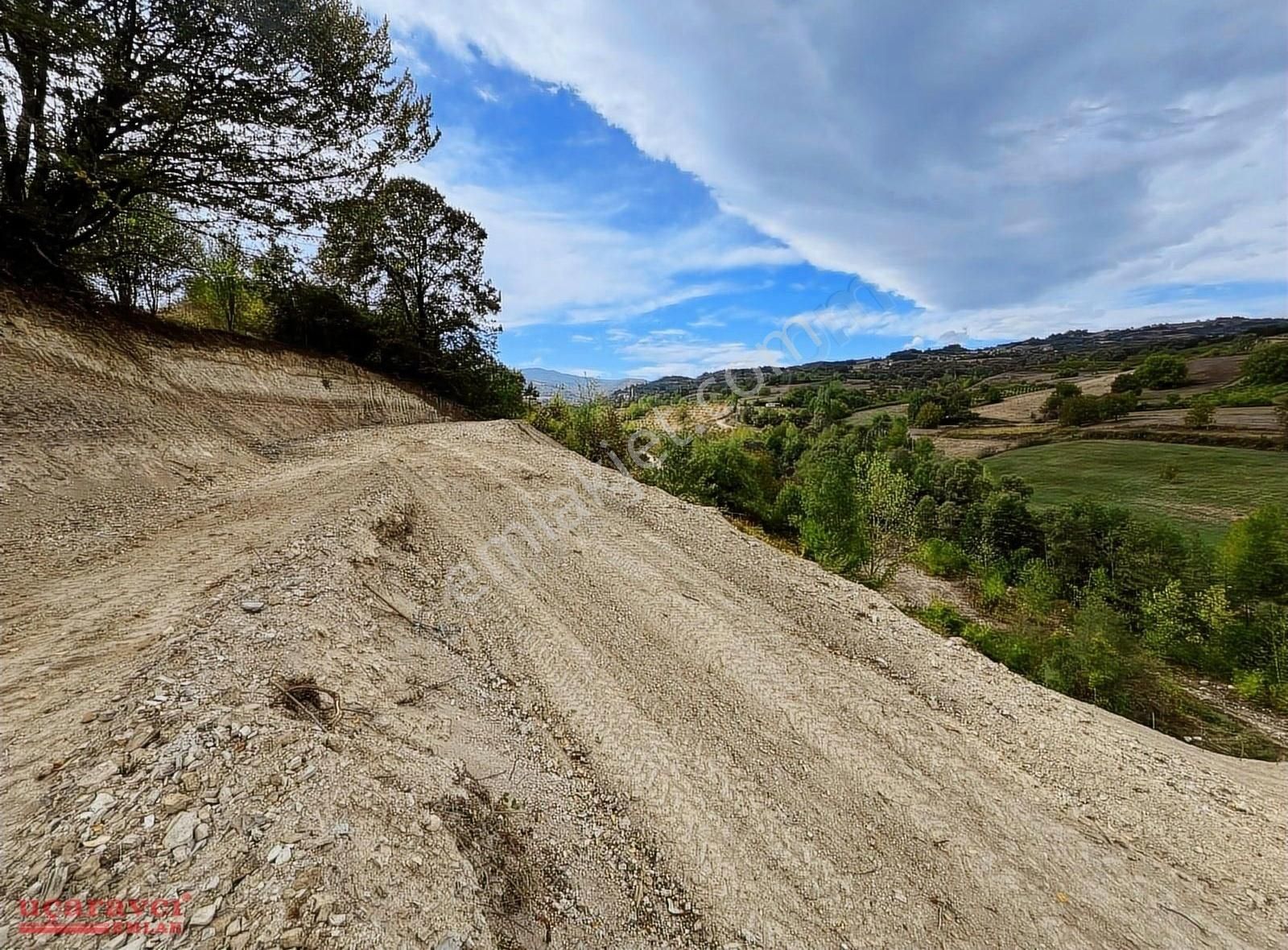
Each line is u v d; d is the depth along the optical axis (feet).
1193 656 86.28
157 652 11.47
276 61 37.86
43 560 16.51
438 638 17.61
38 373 26.32
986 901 12.09
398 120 47.03
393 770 10.42
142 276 43.14
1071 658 61.31
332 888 7.30
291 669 12.03
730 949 10.14
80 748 8.73
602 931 9.75
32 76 28.78
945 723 18.97
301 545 18.37
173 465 27.45
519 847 10.63
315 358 56.95
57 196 33.14
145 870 7.00
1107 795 16.97
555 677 17.11
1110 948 11.54
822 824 13.35
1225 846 15.79
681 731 15.74
